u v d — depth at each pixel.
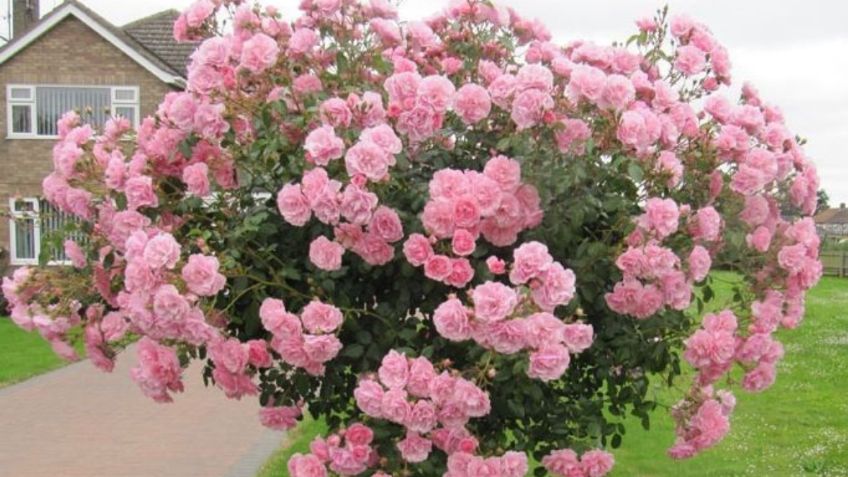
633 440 7.33
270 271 2.99
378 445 2.93
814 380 10.69
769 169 3.11
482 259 3.03
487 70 3.45
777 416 8.64
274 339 2.88
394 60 3.32
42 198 3.95
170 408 9.26
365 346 3.08
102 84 19.28
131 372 3.09
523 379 2.85
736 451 7.25
